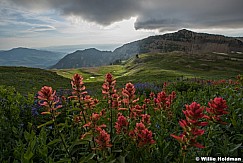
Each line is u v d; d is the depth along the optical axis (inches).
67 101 346.3
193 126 126.2
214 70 4426.7
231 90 375.9
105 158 150.9
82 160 145.9
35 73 2057.1
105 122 216.7
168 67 4694.9
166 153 166.6
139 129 159.3
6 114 271.3
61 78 2033.7
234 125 203.2
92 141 165.9
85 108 182.7
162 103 226.8
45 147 166.9
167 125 220.2
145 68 4746.6
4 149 190.1
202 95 411.5
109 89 193.3
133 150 167.2
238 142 187.6
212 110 143.1
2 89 341.1
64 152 185.0
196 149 166.2
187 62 5280.5
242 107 264.2
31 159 161.5
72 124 223.3
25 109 294.0
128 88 202.2
